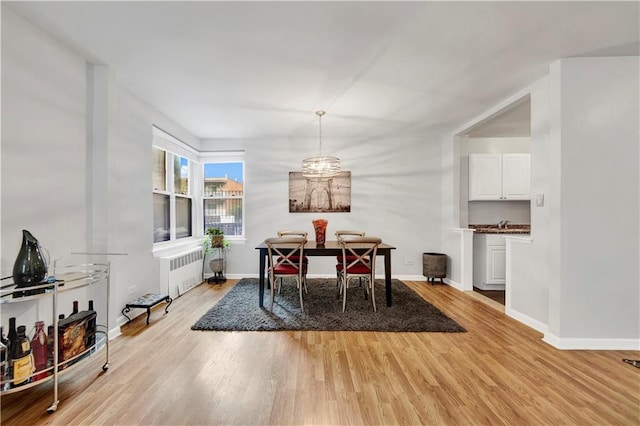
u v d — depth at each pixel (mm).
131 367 2145
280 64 2539
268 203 5105
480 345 2529
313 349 2438
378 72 2689
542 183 2812
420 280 5031
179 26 2016
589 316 2477
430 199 5078
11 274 1849
